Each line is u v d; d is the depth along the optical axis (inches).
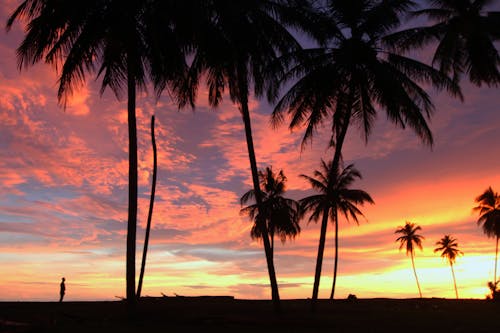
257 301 1306.6
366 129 989.8
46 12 647.8
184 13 648.4
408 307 1193.4
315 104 968.9
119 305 931.3
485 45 1163.3
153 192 1040.2
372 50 948.6
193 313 819.4
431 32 1037.8
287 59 896.9
